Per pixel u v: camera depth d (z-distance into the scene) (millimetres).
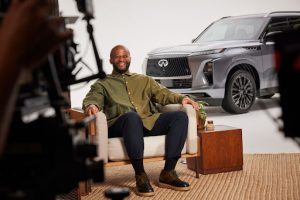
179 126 3590
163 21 7289
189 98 3811
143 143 3500
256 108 6855
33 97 885
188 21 7266
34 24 539
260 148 4871
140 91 3854
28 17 537
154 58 6711
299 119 937
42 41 552
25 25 536
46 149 865
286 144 4984
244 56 6617
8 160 874
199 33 7270
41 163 867
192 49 6531
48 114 956
